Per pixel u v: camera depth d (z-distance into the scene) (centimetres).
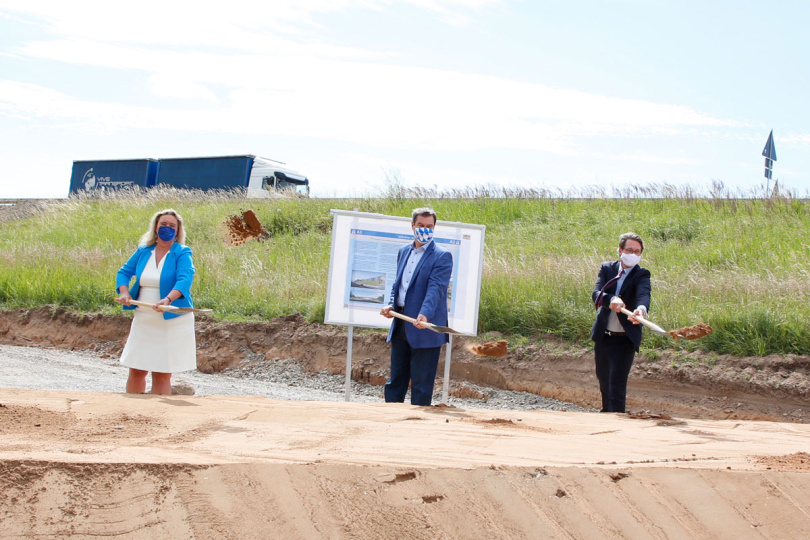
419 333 648
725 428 546
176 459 303
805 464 385
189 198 2419
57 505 264
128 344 616
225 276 1553
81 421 396
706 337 1040
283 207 2080
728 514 313
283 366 1229
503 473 316
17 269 1652
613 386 674
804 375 942
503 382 1107
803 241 1393
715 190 1789
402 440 394
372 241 817
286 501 278
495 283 1276
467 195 2055
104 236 2058
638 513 306
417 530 274
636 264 678
